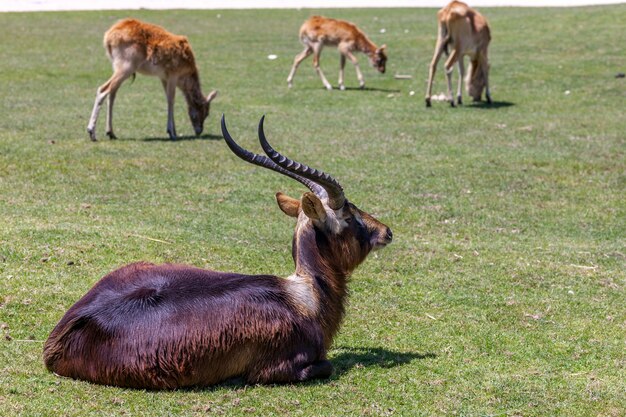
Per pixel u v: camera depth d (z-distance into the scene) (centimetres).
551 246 1292
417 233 1338
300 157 1803
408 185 1612
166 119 2212
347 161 1781
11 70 2881
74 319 731
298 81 2881
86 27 3966
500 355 867
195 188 1529
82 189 1485
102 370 714
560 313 1011
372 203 1488
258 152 1844
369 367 805
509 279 1129
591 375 817
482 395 751
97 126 2077
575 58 3081
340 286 781
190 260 1124
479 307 1022
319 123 2197
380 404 718
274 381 736
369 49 2800
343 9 4725
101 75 2869
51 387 712
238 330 717
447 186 1617
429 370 806
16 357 784
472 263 1189
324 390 735
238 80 2852
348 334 909
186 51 1955
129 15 4384
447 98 2608
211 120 2212
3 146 1767
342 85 2756
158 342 707
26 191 1447
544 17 3900
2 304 919
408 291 1066
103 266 1071
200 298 726
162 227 1273
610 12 3888
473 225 1395
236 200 1464
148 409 680
